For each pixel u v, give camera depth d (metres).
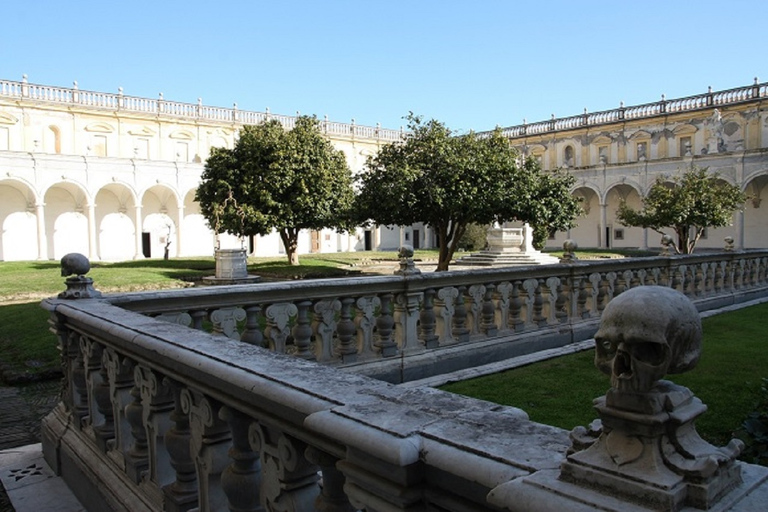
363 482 1.66
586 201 56.12
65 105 45.69
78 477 4.11
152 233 49.31
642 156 52.41
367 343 6.48
